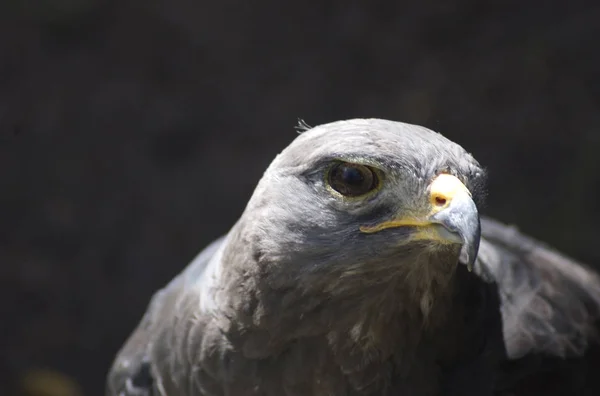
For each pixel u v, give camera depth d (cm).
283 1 1577
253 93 1464
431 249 567
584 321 712
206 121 1432
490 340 658
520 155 1360
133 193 1357
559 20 1526
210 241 1291
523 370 661
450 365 644
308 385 619
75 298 1264
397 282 589
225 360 624
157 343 679
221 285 624
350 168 563
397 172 556
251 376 621
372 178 562
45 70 1494
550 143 1371
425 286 595
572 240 1244
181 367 651
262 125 1420
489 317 664
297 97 1453
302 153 579
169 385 665
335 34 1535
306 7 1574
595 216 1269
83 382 1188
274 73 1488
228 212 1319
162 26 1548
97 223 1330
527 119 1403
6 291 1270
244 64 1504
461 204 542
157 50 1521
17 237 1325
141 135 1422
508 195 1310
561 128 1390
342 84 1469
